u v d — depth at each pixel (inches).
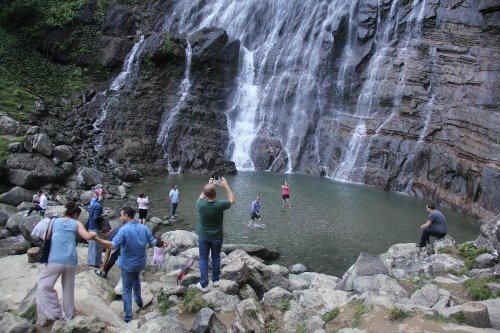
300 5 1428.4
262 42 1470.2
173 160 1140.5
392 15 1256.2
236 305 328.2
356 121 1176.2
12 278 370.6
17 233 612.1
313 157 1211.2
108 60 1306.6
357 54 1266.0
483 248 474.0
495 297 352.5
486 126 910.4
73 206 294.5
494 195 816.3
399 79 1162.0
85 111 1181.1
